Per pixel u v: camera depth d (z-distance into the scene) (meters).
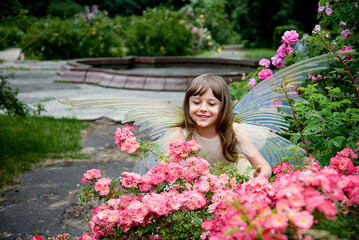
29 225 3.23
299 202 1.15
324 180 1.21
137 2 33.94
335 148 2.45
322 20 3.14
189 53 17.97
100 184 1.77
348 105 2.84
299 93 2.98
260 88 2.39
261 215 1.13
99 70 11.01
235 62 13.35
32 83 11.12
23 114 5.28
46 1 32.06
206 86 2.09
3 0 4.59
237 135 2.22
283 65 3.31
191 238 1.69
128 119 2.19
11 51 21.34
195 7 24.73
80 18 19.14
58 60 17.62
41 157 4.91
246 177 1.84
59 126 6.30
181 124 2.26
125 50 19.52
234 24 22.91
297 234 1.10
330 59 2.35
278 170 1.92
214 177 1.70
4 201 3.70
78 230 3.13
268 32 21.69
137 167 2.29
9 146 5.14
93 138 5.86
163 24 17.36
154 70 13.29
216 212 1.59
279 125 2.34
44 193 3.88
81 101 2.10
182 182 1.83
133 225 1.69
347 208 1.36
